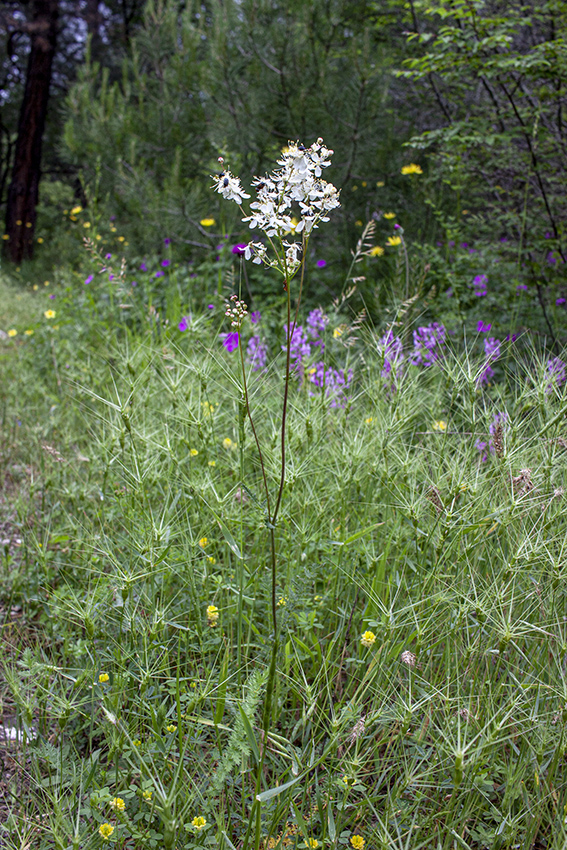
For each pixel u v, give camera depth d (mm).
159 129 7887
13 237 15102
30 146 15133
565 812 1490
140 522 2275
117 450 2477
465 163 5641
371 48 6949
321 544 2297
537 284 5059
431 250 5637
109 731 1714
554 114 5832
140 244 7562
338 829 1543
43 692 1891
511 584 1866
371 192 6977
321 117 6516
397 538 2262
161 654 1966
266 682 1743
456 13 4918
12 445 3936
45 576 2463
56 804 1472
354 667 2098
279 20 6680
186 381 2801
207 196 7035
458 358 2309
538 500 2045
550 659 1942
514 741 1840
